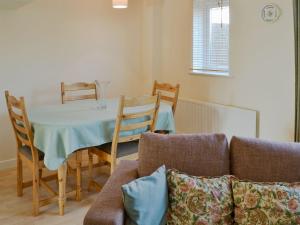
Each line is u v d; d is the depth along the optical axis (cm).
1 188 333
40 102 405
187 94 449
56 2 401
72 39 421
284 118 339
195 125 427
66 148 271
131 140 302
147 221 171
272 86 346
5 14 367
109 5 447
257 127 363
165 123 339
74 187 333
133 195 168
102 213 164
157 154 201
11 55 377
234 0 371
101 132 292
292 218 170
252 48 359
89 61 440
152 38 469
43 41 398
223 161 198
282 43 332
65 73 421
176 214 184
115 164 296
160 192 182
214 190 184
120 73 473
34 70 396
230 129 382
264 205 175
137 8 475
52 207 297
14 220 276
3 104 378
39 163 289
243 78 373
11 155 391
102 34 446
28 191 327
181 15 441
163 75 481
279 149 192
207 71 420
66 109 330
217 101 408
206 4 408
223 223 180
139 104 290
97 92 371
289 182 186
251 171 192
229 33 381
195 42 429
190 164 198
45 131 272
